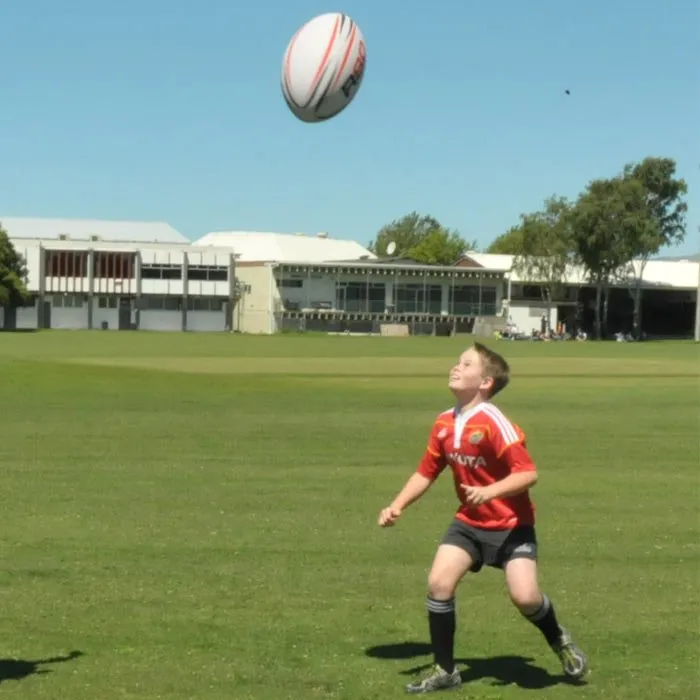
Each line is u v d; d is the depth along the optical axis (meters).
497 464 10.23
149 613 13.16
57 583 14.65
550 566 15.96
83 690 10.34
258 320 194.25
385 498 22.14
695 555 16.80
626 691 10.48
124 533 18.22
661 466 27.45
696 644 12.06
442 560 10.40
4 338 130.38
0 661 11.24
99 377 57.16
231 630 12.47
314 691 10.40
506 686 10.60
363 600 13.88
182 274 192.00
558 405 46.69
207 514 20.12
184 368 71.44
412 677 10.87
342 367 76.06
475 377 10.29
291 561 16.16
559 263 191.38
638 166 199.75
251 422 38.50
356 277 195.38
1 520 19.34
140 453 29.45
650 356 102.56
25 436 33.50
